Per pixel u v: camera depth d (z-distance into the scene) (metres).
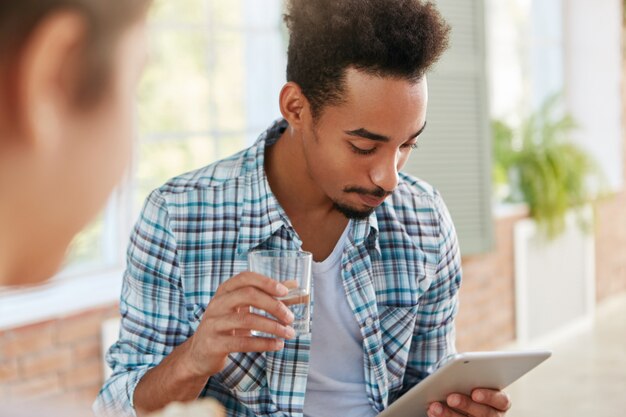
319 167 1.45
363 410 1.61
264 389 1.56
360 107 1.36
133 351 1.56
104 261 3.45
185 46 3.77
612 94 6.91
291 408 1.54
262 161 1.59
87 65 0.31
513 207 5.78
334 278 1.59
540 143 6.12
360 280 1.58
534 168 5.93
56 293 3.15
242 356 1.54
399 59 1.35
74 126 0.31
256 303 1.32
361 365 1.61
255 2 4.02
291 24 1.45
